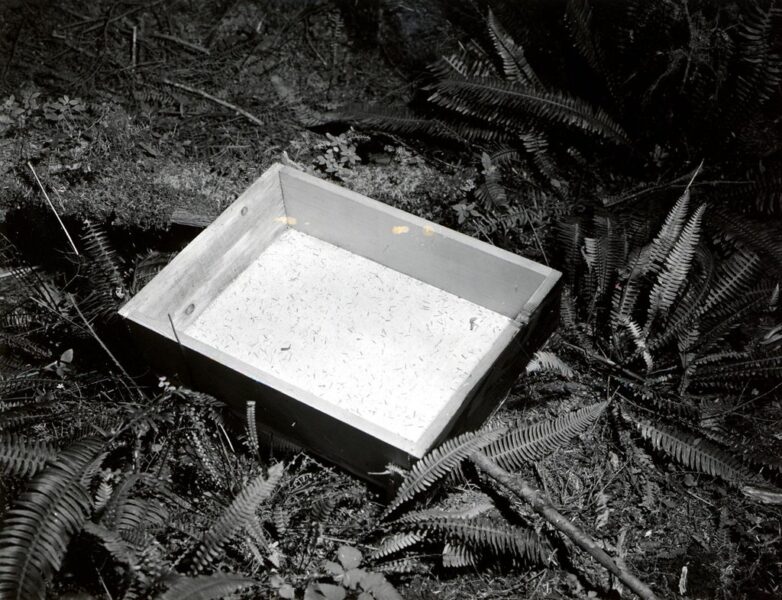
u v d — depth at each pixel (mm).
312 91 3656
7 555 2461
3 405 2902
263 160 3420
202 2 3869
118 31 3820
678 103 3398
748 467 2857
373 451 2703
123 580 2580
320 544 2742
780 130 3346
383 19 3684
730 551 2820
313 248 3160
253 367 2729
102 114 3480
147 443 2869
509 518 2840
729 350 3066
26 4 3877
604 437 2957
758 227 3135
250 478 2803
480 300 3045
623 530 2824
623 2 3463
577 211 3283
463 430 2799
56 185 3314
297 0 3824
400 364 2967
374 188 3318
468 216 3285
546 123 3381
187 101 3617
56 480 2570
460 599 2756
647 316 3092
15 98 3645
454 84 3287
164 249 3283
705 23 3303
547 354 2971
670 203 3266
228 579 2537
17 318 3059
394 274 3115
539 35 3574
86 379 2982
